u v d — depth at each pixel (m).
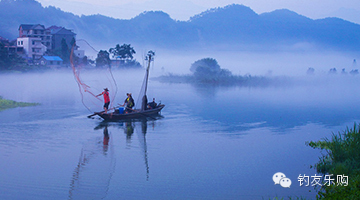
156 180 12.33
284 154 15.72
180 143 17.59
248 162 14.51
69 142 17.45
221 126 22.44
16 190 11.31
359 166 12.86
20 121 23.09
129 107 25.19
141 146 16.89
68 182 12.04
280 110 30.62
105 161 14.43
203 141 18.12
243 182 12.25
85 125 21.98
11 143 17.08
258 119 25.55
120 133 19.73
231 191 11.46
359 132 14.48
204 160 14.70
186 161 14.54
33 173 12.86
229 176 12.82
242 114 27.92
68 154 15.33
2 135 18.77
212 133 20.16
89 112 27.77
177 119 24.92
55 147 16.47
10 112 27.31
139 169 13.47
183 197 10.94
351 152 13.64
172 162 14.40
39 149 16.08
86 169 13.39
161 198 10.85
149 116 25.67
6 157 14.78
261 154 15.71
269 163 14.34
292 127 22.48
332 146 14.52
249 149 16.59
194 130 20.94
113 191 11.33
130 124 22.59
